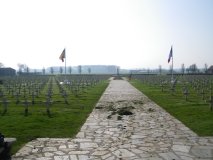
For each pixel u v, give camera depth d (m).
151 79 61.44
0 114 16.78
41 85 40.44
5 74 92.81
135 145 10.04
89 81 54.44
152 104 22.30
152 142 10.45
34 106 20.58
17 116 16.08
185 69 147.62
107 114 17.16
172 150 9.43
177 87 41.09
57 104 21.92
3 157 8.54
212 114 16.67
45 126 13.39
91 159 8.52
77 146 9.95
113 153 9.11
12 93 29.98
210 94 29.70
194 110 18.36
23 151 9.36
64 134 11.79
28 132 12.13
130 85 50.69
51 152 9.25
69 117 15.93
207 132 12.07
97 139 10.93
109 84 54.47
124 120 15.05
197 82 46.19
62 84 48.06
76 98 26.89
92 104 22.33
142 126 13.43
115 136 11.41
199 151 9.32
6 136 11.43
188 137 11.21
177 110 18.62
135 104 22.33
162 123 14.17
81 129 12.77
